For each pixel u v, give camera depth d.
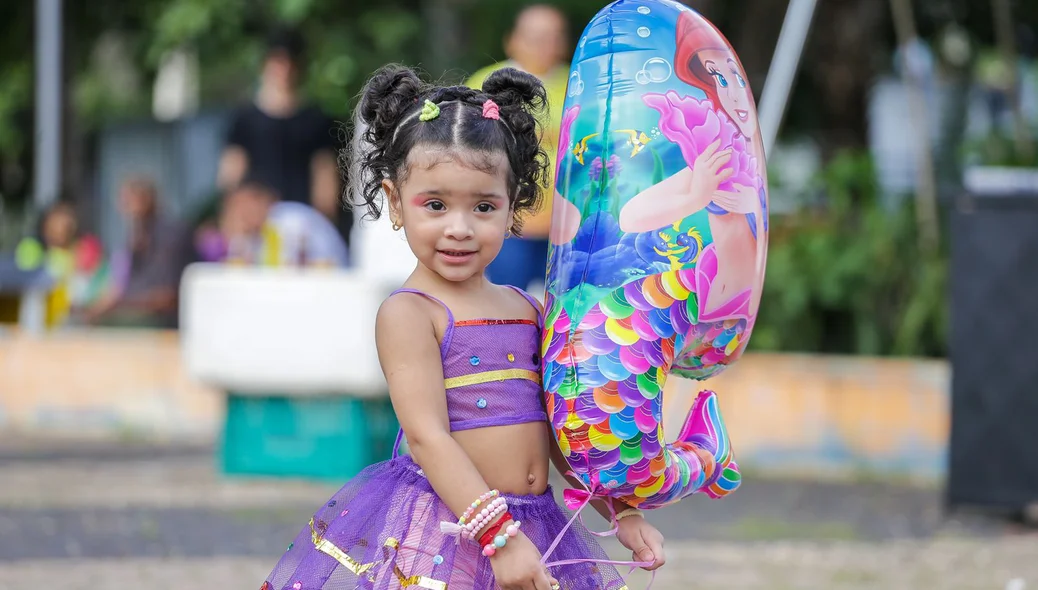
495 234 3.69
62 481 9.18
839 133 14.48
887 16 15.20
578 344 3.65
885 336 10.88
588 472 3.66
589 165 3.73
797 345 11.02
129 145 20.23
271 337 8.96
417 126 3.68
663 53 3.76
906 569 6.86
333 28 16.16
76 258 15.45
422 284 3.80
